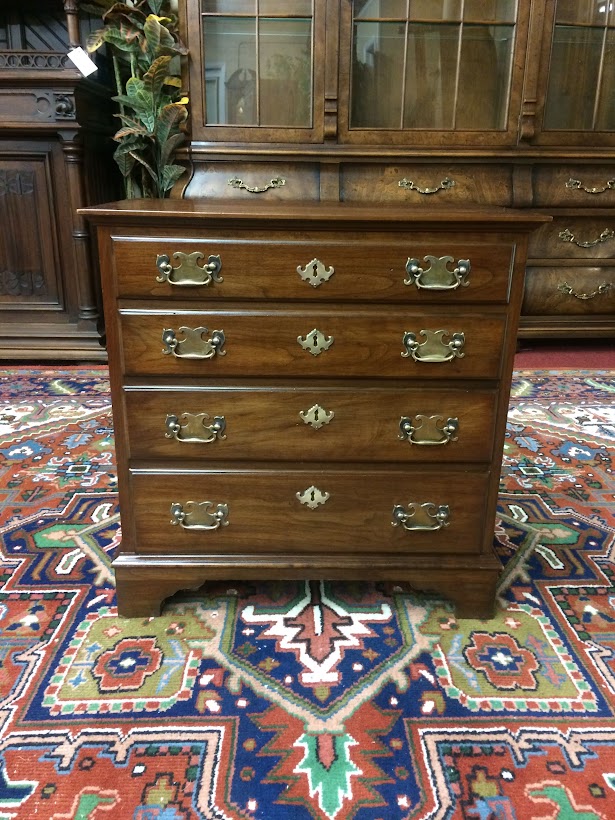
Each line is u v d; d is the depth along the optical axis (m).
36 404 2.46
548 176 2.84
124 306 1.12
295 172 2.73
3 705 1.04
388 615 1.29
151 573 1.24
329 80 2.62
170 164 2.69
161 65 2.47
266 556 1.26
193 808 0.88
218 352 1.14
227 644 1.20
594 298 3.03
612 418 2.40
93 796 0.89
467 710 1.05
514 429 2.29
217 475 1.21
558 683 1.11
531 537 1.59
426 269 1.10
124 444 1.19
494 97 2.76
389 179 2.76
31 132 2.63
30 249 2.82
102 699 1.06
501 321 1.14
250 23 2.60
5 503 1.72
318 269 1.10
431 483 1.22
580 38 2.74
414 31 2.64
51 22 2.99
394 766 0.94
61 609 1.29
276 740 0.99
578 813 0.87
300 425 1.18
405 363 1.15
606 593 1.37
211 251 1.09
